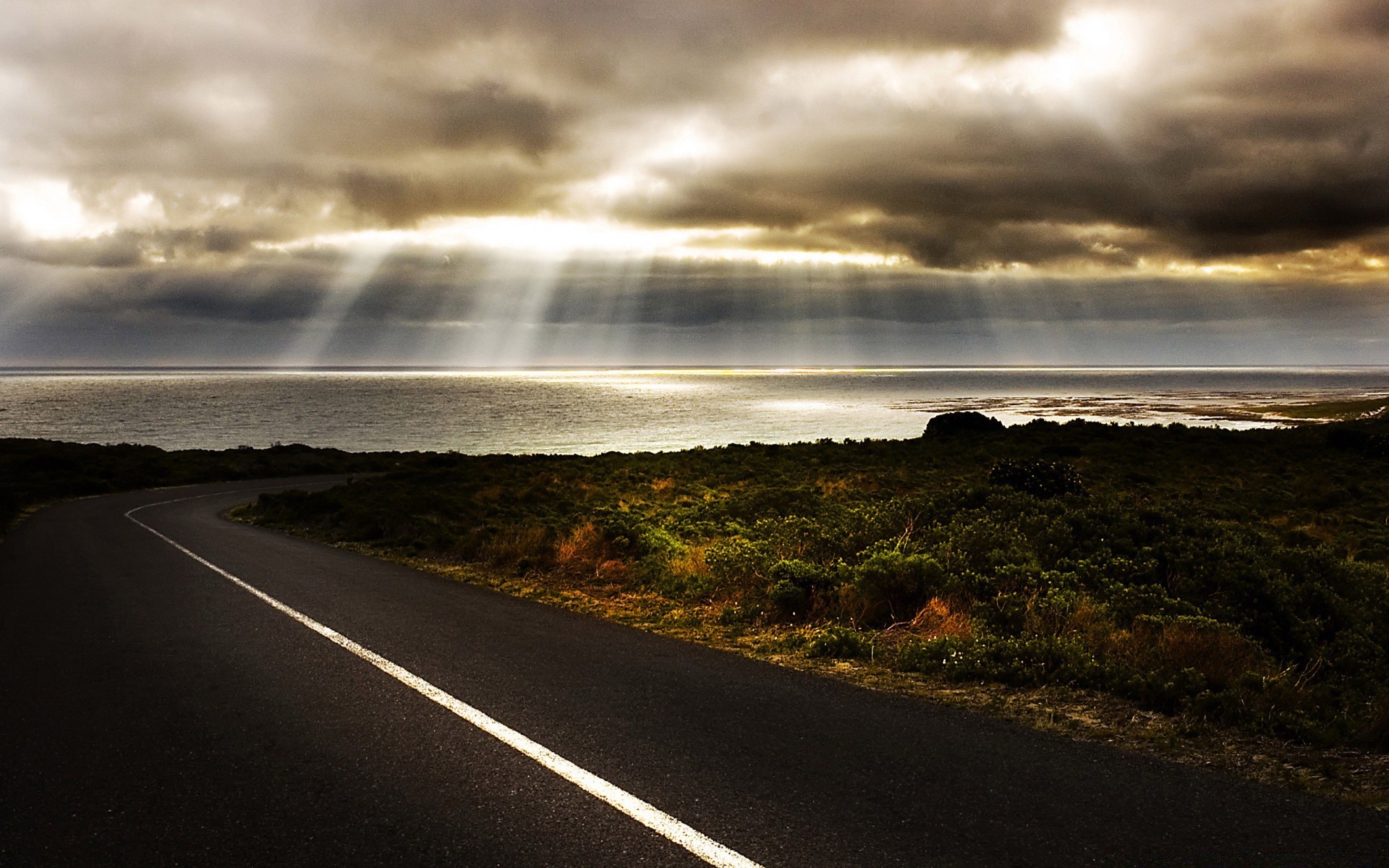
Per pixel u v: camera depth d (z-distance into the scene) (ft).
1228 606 27.53
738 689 19.42
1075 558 33.73
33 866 11.09
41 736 16.47
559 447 216.54
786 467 105.70
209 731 16.63
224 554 48.44
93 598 33.30
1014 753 14.93
